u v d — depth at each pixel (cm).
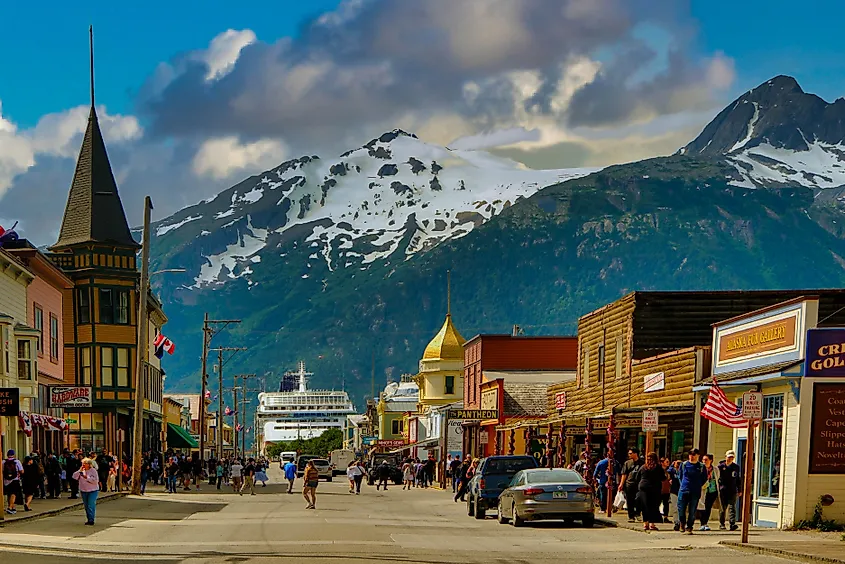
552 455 5206
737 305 4669
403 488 7944
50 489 4422
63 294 7075
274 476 12800
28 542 2553
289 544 2577
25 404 5028
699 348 3853
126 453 7281
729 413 3188
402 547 2520
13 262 4788
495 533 3017
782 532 2822
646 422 3400
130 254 7256
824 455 2917
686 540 2652
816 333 2927
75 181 7319
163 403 9394
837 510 2919
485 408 7838
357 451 17012
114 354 7112
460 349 12062
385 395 17050
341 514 4028
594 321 5328
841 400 2927
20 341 4766
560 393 5894
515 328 9412
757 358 3328
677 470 3381
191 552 2348
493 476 3816
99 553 2311
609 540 2742
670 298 4681
